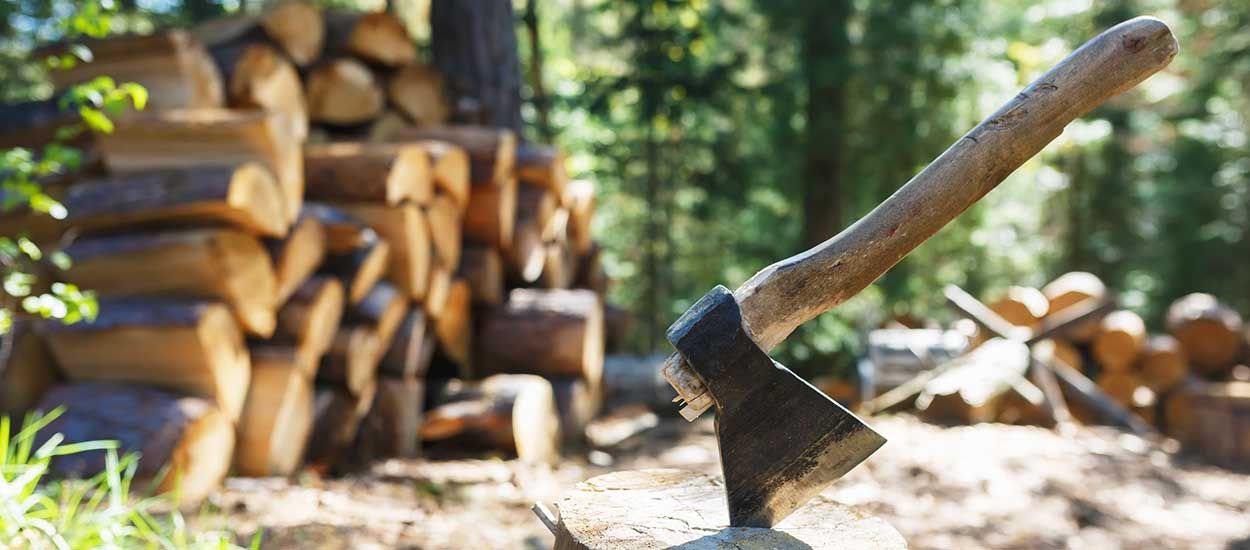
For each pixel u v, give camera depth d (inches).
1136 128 543.8
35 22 232.1
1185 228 530.3
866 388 319.9
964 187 73.0
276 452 164.4
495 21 310.3
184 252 152.5
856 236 73.4
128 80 171.9
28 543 103.0
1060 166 591.5
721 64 400.2
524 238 242.7
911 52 416.2
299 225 172.2
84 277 157.6
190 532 127.5
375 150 192.7
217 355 154.0
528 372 237.1
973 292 533.3
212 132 161.3
